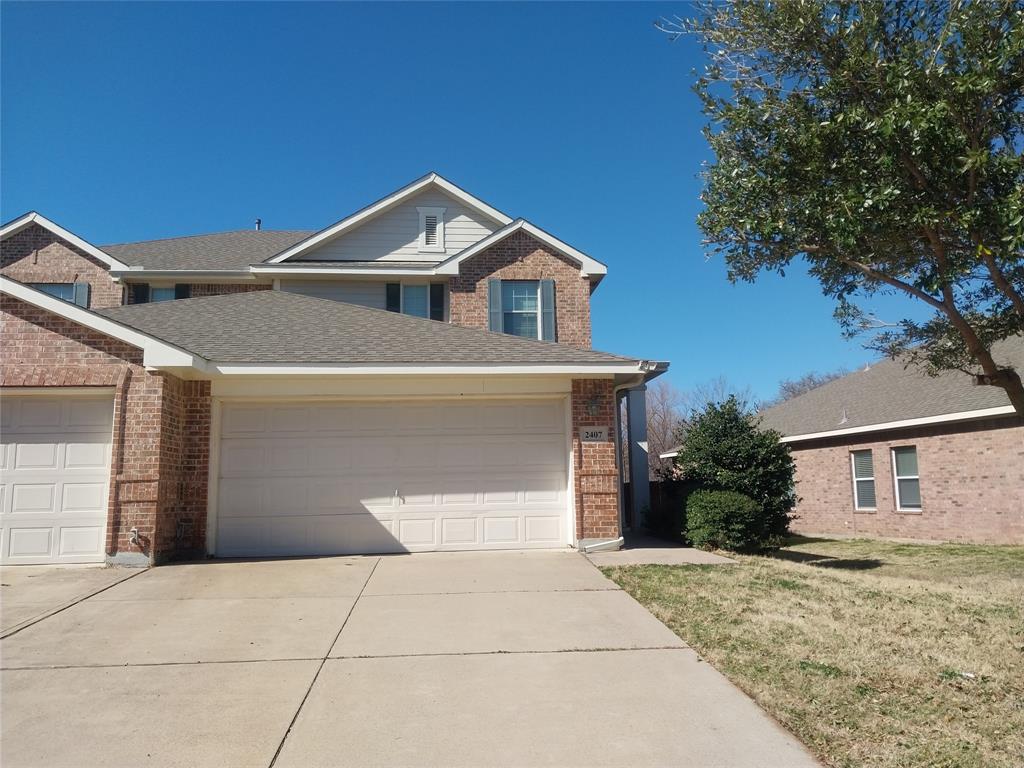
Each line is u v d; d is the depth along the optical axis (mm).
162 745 4309
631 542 12672
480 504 10969
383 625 6773
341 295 16625
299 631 6574
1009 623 6992
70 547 9414
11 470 9445
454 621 6910
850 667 5555
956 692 5066
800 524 22141
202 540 10195
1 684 5270
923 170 7945
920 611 7387
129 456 9430
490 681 5348
